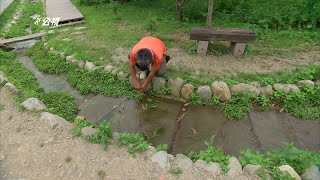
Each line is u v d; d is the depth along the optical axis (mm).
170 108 4066
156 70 3924
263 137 3398
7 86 4234
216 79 4363
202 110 3984
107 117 3889
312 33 6156
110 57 5359
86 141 3010
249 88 4066
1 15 9258
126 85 4559
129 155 2807
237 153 3152
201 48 5176
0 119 3490
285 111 3859
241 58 5137
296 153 2627
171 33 6703
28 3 12047
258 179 2455
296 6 7414
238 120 3736
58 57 5719
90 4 10680
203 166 2637
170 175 2557
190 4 8844
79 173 2615
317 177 2357
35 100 3775
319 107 3801
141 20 8016
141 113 3967
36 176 2604
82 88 4547
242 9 7820
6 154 2891
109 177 2561
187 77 4332
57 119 3367
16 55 6320
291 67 4719
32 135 3160
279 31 6520
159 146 2951
